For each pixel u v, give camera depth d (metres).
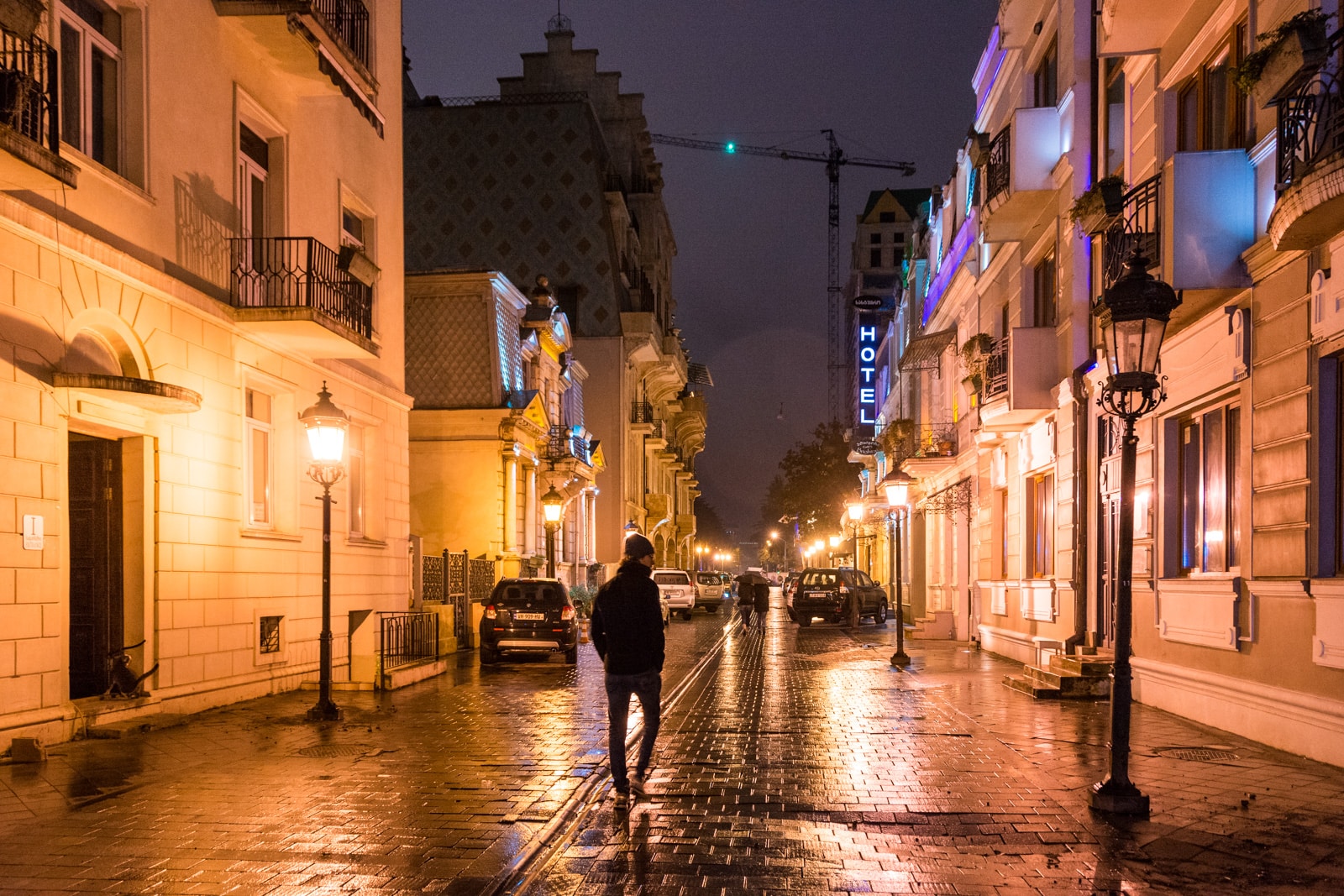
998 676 16.75
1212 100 11.29
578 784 8.01
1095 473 14.84
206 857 5.95
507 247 42.94
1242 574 10.27
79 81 10.44
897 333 39.28
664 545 58.88
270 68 14.10
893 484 18.72
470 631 23.50
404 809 7.16
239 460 13.07
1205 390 11.15
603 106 49.06
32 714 9.39
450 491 26.34
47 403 9.54
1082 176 15.33
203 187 12.36
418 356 26.83
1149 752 9.37
